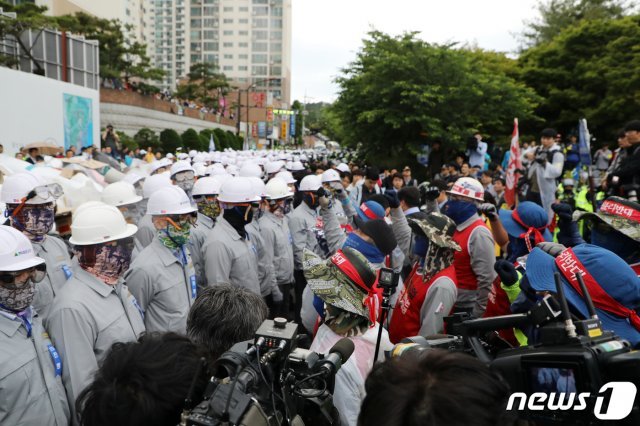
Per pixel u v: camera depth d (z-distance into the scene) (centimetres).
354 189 1077
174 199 402
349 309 277
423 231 370
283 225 666
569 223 342
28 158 1442
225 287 277
